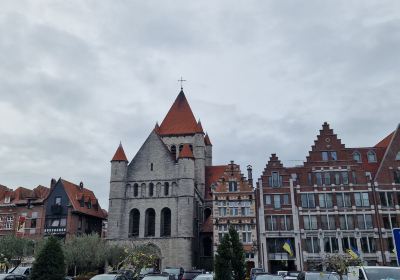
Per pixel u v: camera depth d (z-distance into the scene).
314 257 62.44
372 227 63.03
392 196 64.50
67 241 60.47
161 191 73.88
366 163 69.81
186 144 77.00
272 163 68.38
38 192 78.81
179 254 68.75
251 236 66.44
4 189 82.69
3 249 56.59
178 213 71.44
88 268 60.69
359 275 21.50
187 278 42.06
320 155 67.81
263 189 67.06
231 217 68.00
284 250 63.81
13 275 39.09
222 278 34.56
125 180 75.56
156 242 70.38
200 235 77.50
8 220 76.12
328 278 30.14
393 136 68.00
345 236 62.97
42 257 33.34
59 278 33.12
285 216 65.31
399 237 12.65
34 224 74.31
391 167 66.00
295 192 66.38
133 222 74.44
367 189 64.94
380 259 61.00
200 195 81.62
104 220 87.44
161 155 76.31
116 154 76.56
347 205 64.75
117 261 60.75
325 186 66.06
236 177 70.38
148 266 51.75
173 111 92.56
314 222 64.50
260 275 29.89
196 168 85.06
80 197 78.88
